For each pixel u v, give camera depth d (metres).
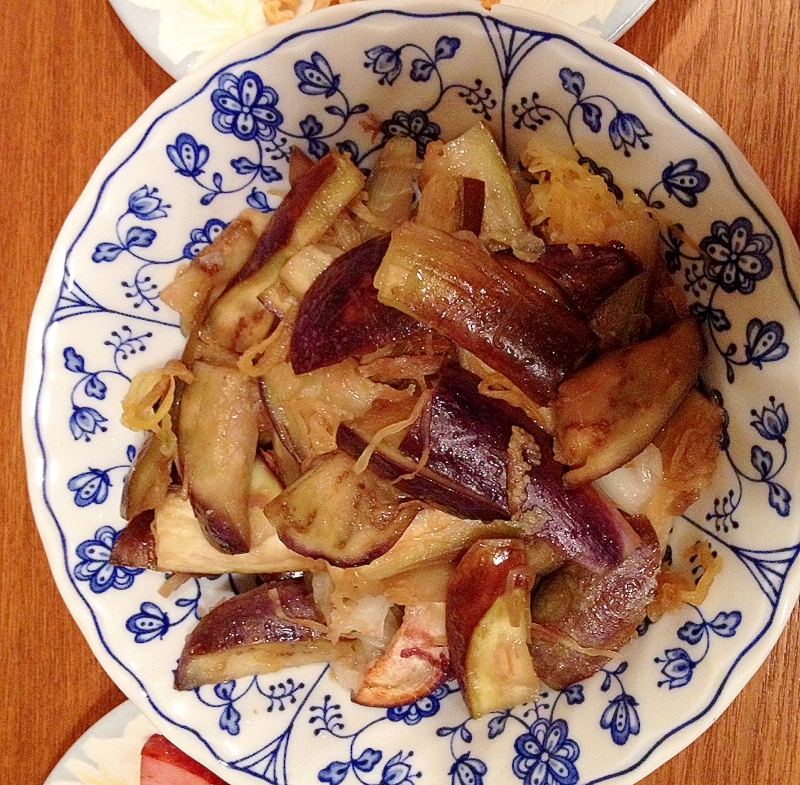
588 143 0.27
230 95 0.28
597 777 0.29
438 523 0.29
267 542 0.30
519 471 0.27
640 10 0.31
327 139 0.29
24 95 0.33
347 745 0.32
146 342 0.31
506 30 0.26
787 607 0.27
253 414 0.30
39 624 0.36
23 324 0.34
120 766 0.36
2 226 0.34
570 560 0.29
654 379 0.27
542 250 0.28
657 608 0.29
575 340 0.27
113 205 0.28
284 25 0.26
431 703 0.32
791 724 0.33
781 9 0.31
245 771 0.31
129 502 0.30
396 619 0.32
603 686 0.30
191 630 0.32
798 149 0.31
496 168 0.28
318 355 0.28
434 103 0.28
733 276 0.27
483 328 0.27
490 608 0.28
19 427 0.35
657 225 0.28
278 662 0.32
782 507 0.27
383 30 0.26
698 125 0.25
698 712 0.28
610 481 0.29
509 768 0.31
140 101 0.33
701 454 0.28
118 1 0.32
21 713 0.36
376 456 0.27
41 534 0.30
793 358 0.26
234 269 0.30
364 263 0.27
